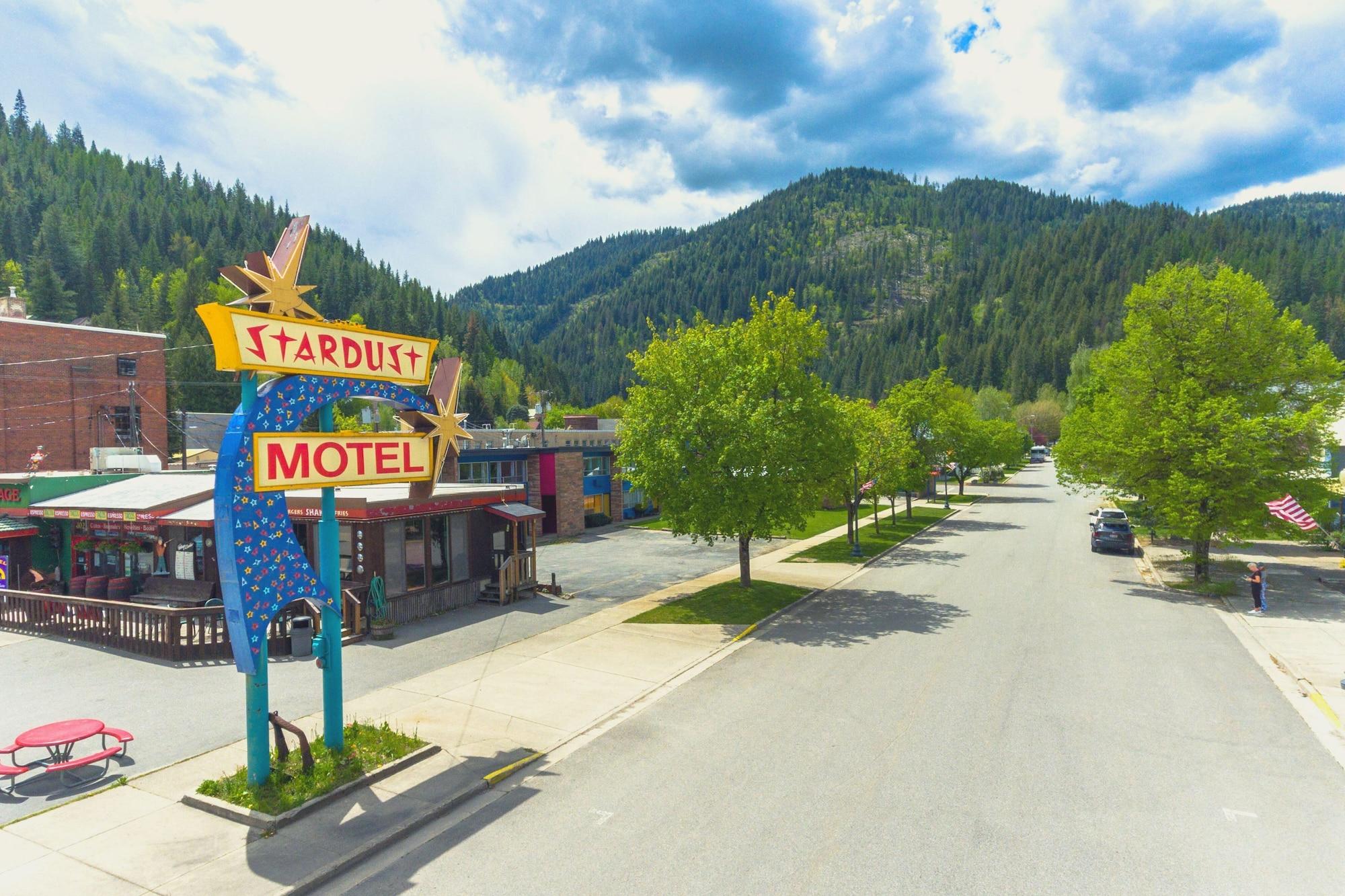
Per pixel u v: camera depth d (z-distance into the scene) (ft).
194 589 65.82
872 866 25.99
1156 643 57.26
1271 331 77.56
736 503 69.05
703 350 72.49
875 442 108.88
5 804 30.35
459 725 39.83
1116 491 87.76
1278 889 24.48
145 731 38.52
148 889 24.18
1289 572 88.38
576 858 26.73
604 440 161.17
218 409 263.70
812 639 59.52
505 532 77.00
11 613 59.77
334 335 33.53
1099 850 27.04
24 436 132.16
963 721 40.60
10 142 590.55
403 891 24.68
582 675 49.29
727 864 26.16
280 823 28.37
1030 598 75.82
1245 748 36.65
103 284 415.03
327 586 34.09
